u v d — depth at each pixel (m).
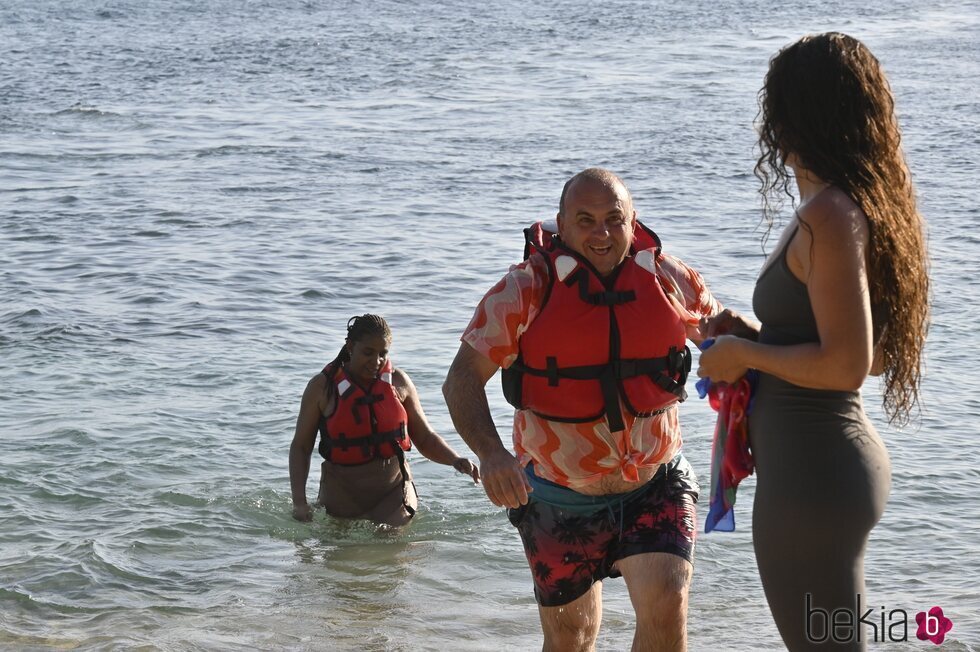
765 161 3.07
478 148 22.25
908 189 2.95
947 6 58.22
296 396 8.91
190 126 25.30
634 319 3.78
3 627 5.34
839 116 2.84
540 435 3.88
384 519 6.86
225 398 8.86
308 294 12.19
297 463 7.03
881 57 37.38
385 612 5.61
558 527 3.95
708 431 7.75
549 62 36.94
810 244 2.84
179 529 6.64
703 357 3.11
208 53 39.22
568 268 3.76
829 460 2.91
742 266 13.00
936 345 9.61
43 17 51.69
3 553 6.22
